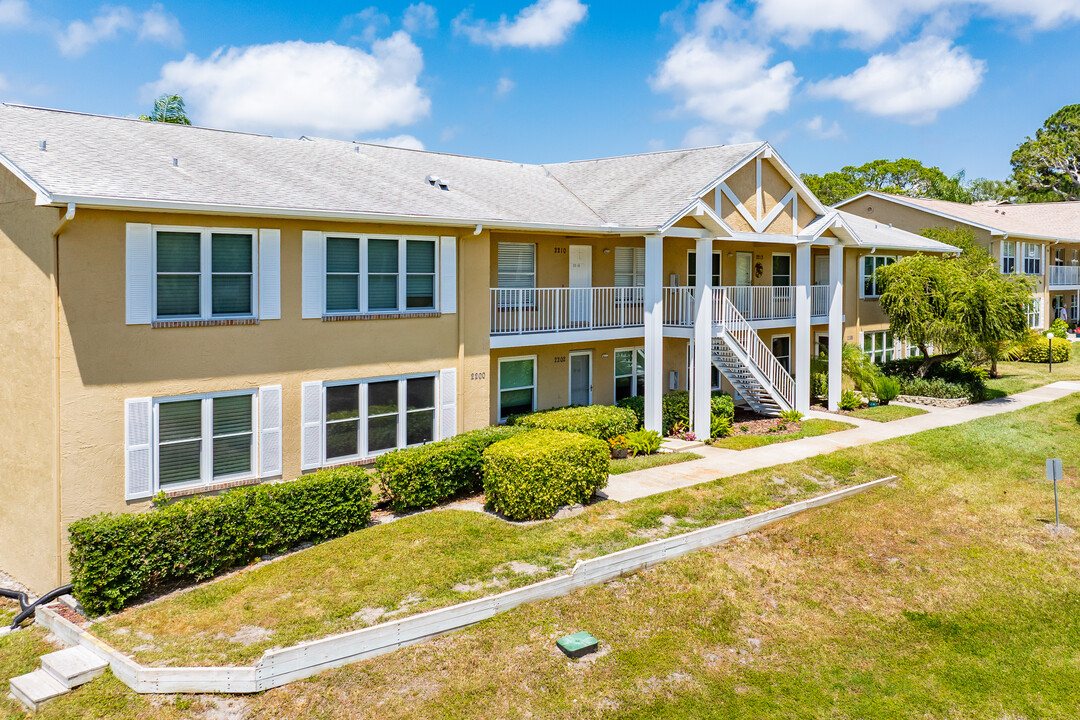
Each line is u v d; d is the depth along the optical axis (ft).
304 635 30.71
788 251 91.30
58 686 29.14
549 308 66.74
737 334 74.13
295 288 45.03
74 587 33.50
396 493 45.14
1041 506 51.03
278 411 44.45
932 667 32.30
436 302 52.42
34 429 38.42
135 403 38.93
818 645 33.76
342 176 53.62
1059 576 40.73
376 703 28.19
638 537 41.47
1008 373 106.93
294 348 45.14
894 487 54.49
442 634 32.58
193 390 41.09
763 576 39.81
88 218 37.14
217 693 28.25
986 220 131.13
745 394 78.59
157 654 29.63
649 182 70.28
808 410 79.36
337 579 35.70
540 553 38.93
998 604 37.78
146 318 39.27
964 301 81.87
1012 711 29.27
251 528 38.11
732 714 28.63
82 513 37.55
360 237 48.16
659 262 63.72
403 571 36.47
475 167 72.79
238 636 30.89
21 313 38.93
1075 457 62.49
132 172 40.34
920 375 89.92
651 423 65.21
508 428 53.93
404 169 62.69
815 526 46.47
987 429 70.74
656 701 29.14
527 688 29.43
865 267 98.12
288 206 42.29
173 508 36.17
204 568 36.83
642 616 35.09
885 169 243.60
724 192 67.67
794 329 92.58
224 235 42.34
